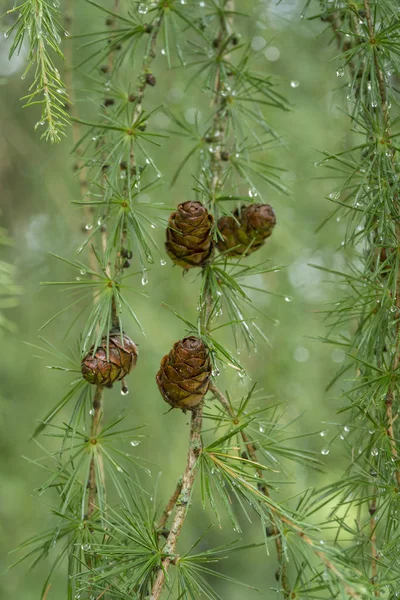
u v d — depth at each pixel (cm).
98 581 75
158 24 84
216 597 75
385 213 78
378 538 81
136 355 78
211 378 77
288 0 115
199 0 89
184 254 78
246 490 75
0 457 122
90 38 106
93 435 78
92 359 77
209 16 88
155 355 122
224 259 78
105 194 78
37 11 76
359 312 82
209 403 100
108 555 74
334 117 105
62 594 122
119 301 77
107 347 76
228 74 87
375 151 79
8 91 122
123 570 74
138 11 85
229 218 81
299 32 119
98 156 82
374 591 73
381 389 77
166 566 74
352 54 79
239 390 124
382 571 76
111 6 106
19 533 121
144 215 79
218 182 83
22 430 125
